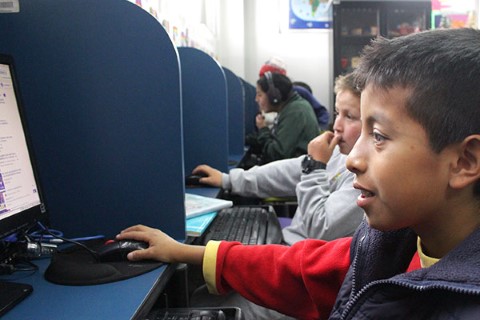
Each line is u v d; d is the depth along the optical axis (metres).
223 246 0.86
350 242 0.77
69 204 0.98
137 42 0.91
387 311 0.51
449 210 0.47
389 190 0.46
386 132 0.45
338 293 0.71
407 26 4.20
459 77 0.42
